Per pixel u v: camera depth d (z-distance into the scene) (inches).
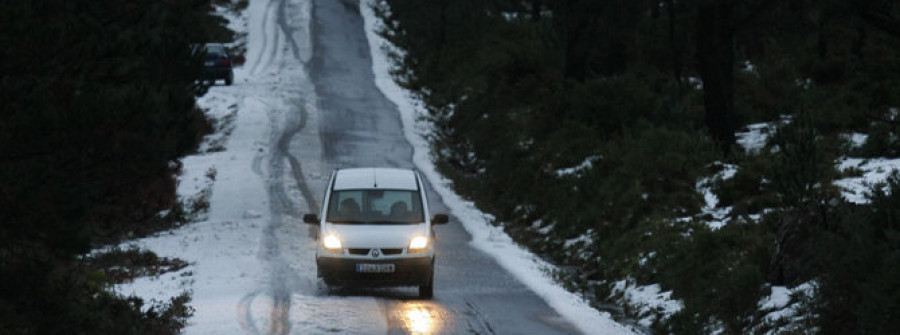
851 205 2127.2
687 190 3432.6
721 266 2385.6
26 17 1330.0
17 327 1288.1
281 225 3698.3
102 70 1455.5
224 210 4003.4
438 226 3742.6
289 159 5206.7
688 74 6732.3
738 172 3319.4
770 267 2209.6
